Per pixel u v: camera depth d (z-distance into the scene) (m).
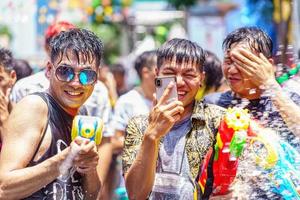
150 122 3.43
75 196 3.50
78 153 3.16
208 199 3.53
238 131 3.47
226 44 3.99
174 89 3.44
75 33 3.50
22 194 3.26
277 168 3.49
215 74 5.52
